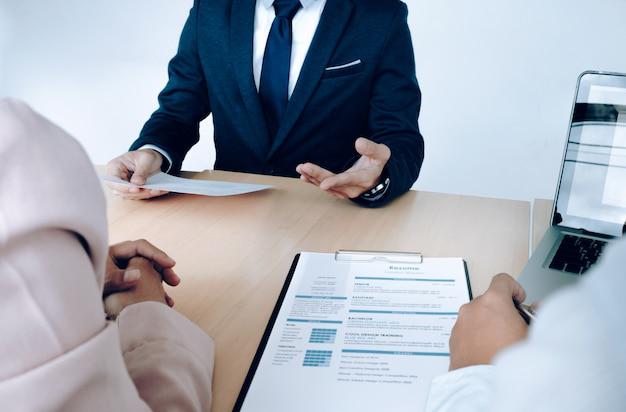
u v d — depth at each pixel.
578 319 0.31
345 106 1.49
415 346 0.69
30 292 0.32
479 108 2.84
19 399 0.32
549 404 0.30
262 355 0.68
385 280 0.84
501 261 0.90
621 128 0.90
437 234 1.00
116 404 0.37
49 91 3.20
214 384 0.64
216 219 1.06
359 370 0.65
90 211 0.34
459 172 2.82
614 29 2.67
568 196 0.94
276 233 1.00
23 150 0.33
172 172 1.32
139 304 0.62
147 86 3.16
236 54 1.47
